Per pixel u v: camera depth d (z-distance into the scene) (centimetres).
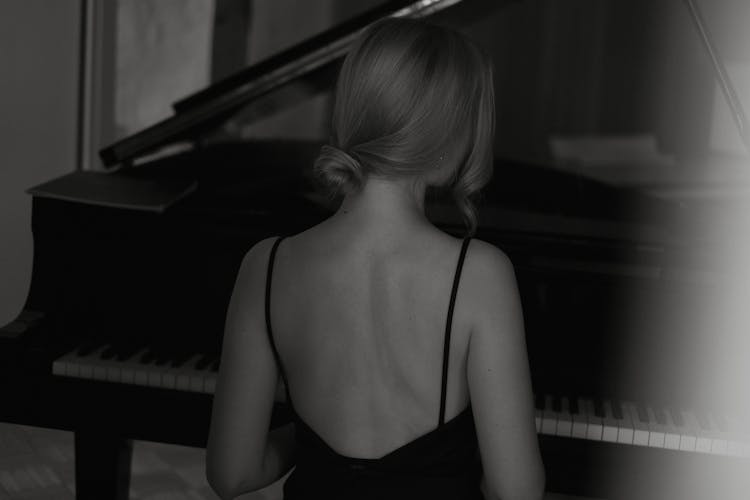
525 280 236
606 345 232
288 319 137
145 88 500
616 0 710
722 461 210
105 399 233
